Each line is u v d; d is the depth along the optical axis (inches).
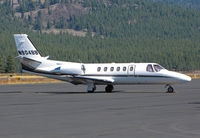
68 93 3476.9
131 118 1665.8
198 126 1451.8
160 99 2620.6
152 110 1946.4
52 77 3745.1
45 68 3764.8
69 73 3688.5
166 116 1716.3
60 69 3710.6
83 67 3666.3
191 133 1317.7
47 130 1401.3
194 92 3454.7
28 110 2014.0
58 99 2723.9
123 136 1277.1
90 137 1268.5
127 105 2209.6
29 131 1384.1
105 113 1844.2
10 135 1315.2
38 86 5211.6
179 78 3329.2
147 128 1416.1
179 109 1982.0
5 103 2440.9
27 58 3767.2
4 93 3521.2
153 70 3410.4
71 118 1690.5
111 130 1384.1
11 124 1539.1
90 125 1496.1
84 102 2440.9
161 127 1434.5
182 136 1267.2
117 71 3538.4
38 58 3801.7
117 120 1614.2
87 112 1894.7
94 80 3523.6
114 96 2965.1
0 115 1815.9
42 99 2741.1
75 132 1355.8
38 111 1962.4
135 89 4197.8
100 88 4702.3
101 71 3597.4
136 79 3467.0
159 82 3398.1
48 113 1875.0
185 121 1567.4
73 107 2137.1
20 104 2356.1
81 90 4052.7
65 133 1341.0
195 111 1891.0
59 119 1664.6
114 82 3563.0
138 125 1482.5
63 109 2041.1
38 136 1293.1
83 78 3489.2
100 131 1368.1
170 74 3351.4
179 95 3029.0
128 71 3499.0
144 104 2258.9
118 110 1959.9
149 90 3919.8
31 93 3506.4
